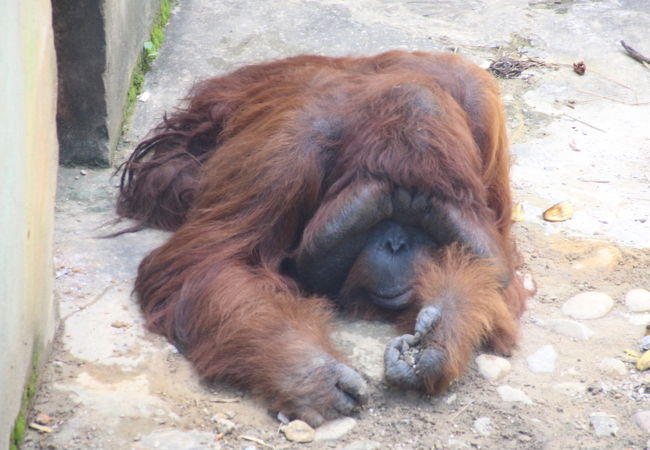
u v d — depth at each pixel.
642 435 7.15
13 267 6.37
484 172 8.39
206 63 13.43
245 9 14.90
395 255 7.88
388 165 7.52
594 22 15.15
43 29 7.11
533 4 15.85
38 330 7.27
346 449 6.92
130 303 8.61
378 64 9.19
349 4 15.38
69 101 10.87
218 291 7.72
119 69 11.62
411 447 6.96
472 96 8.52
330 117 7.93
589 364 8.02
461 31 14.91
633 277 9.41
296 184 7.85
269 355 7.31
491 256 7.86
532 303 8.95
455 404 7.43
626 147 12.12
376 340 7.96
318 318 7.72
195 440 6.95
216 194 8.33
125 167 10.38
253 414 7.27
